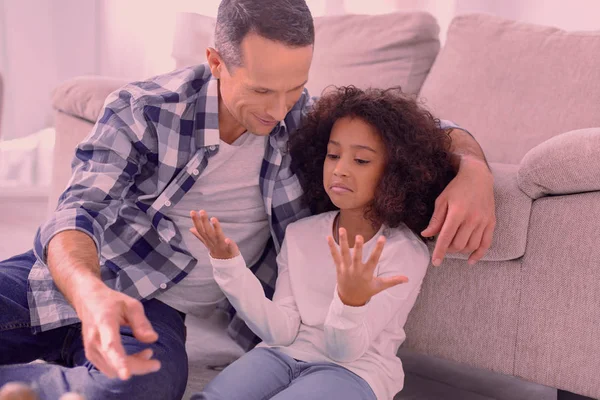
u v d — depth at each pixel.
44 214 3.34
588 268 1.39
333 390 1.17
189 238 1.43
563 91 1.97
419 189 1.38
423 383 1.74
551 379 1.44
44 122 3.57
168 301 1.43
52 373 1.16
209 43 2.61
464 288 1.53
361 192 1.36
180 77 1.43
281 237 1.48
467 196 1.33
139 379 1.16
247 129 1.34
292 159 1.47
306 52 1.26
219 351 1.82
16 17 3.44
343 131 1.36
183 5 3.48
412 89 2.25
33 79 3.52
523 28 2.12
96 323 0.91
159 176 1.39
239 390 1.20
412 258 1.34
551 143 1.41
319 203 1.48
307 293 1.36
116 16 3.55
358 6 3.34
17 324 1.31
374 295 1.25
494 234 1.45
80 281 1.03
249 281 1.26
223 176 1.43
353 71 2.30
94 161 1.36
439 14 3.26
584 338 1.40
